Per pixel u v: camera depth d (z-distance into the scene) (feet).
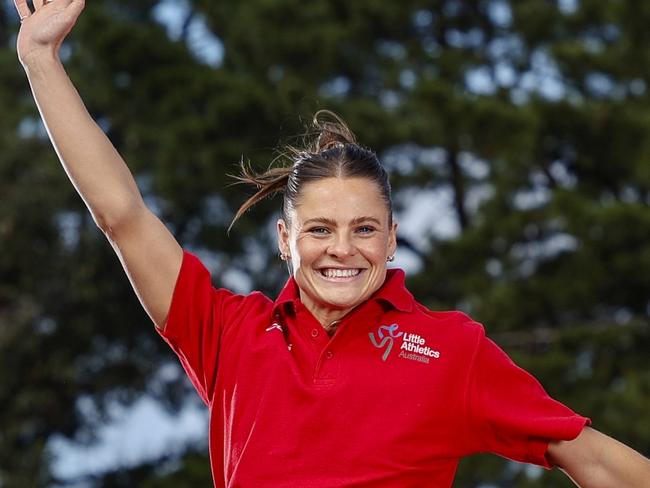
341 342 16.87
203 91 79.10
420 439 16.46
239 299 17.62
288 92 77.56
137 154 81.25
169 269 17.34
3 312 79.61
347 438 16.38
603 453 16.63
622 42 83.41
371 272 17.02
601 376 74.23
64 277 79.92
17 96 87.10
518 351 74.08
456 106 74.95
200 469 76.18
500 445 16.83
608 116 77.92
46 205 78.74
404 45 89.10
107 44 79.15
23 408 79.36
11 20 95.55
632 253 75.05
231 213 79.77
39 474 78.13
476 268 78.59
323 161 17.15
